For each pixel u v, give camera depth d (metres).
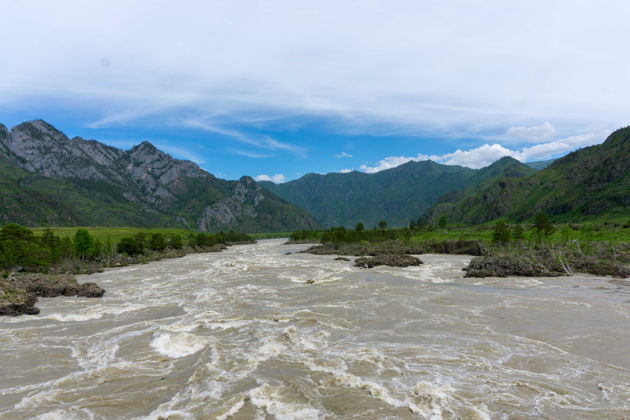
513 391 17.66
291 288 51.31
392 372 20.12
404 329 29.08
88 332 29.27
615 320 31.27
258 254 145.00
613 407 15.97
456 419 15.03
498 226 120.50
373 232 180.88
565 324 30.09
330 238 178.62
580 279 61.66
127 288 54.50
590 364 21.22
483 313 34.31
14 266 80.62
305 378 19.34
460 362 21.59
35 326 31.50
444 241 135.75
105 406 16.52
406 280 60.06
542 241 107.25
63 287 48.06
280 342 25.67
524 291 48.69
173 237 164.75
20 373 20.61
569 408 15.94
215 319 33.00
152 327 30.56
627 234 119.38
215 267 85.69
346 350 23.91
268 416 15.48
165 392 17.92
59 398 17.36
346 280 59.31
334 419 15.19
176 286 55.66
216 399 17.03
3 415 15.76
